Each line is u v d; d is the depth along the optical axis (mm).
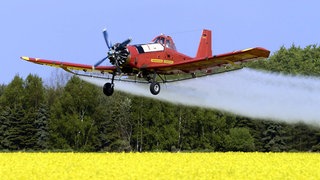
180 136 76750
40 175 18328
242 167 21469
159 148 75188
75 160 23641
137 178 17719
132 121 77688
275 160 25031
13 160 23516
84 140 74875
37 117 76250
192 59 33219
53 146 73875
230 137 75625
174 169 20234
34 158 24688
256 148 77062
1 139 74125
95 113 77375
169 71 33125
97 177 17891
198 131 77000
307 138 74688
